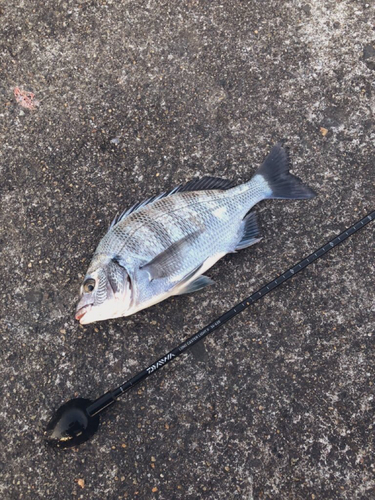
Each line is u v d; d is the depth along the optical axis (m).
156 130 0.54
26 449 0.48
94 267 0.46
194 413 0.49
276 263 0.52
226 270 0.51
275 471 0.47
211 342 0.50
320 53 0.56
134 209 0.50
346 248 0.52
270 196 0.51
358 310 0.51
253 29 0.56
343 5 0.57
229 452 0.48
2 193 0.53
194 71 0.56
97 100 0.55
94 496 0.47
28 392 0.49
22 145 0.54
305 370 0.49
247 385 0.49
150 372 0.47
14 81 0.56
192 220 0.48
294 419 0.48
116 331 0.50
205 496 0.47
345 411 0.49
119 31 0.56
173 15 0.57
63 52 0.56
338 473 0.47
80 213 0.53
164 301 0.50
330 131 0.54
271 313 0.50
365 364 0.50
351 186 0.53
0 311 0.51
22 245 0.52
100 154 0.54
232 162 0.54
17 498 0.47
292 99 0.55
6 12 0.57
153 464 0.48
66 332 0.50
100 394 0.49
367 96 0.55
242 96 0.55
